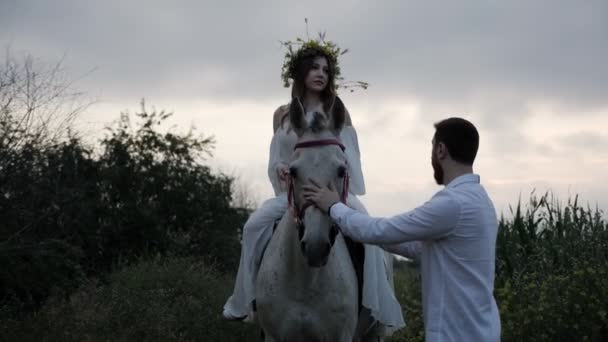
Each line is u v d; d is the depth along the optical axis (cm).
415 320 808
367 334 539
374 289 464
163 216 1622
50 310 941
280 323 446
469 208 332
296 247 424
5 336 835
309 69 508
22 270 990
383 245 394
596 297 676
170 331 888
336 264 444
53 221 1157
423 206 339
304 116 420
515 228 868
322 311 438
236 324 925
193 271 1086
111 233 1484
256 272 487
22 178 1046
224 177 1786
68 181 1239
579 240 815
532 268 814
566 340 674
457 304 325
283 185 498
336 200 381
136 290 982
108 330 880
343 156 412
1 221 1021
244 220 1800
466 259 330
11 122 1043
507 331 680
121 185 1565
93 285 1052
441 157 351
